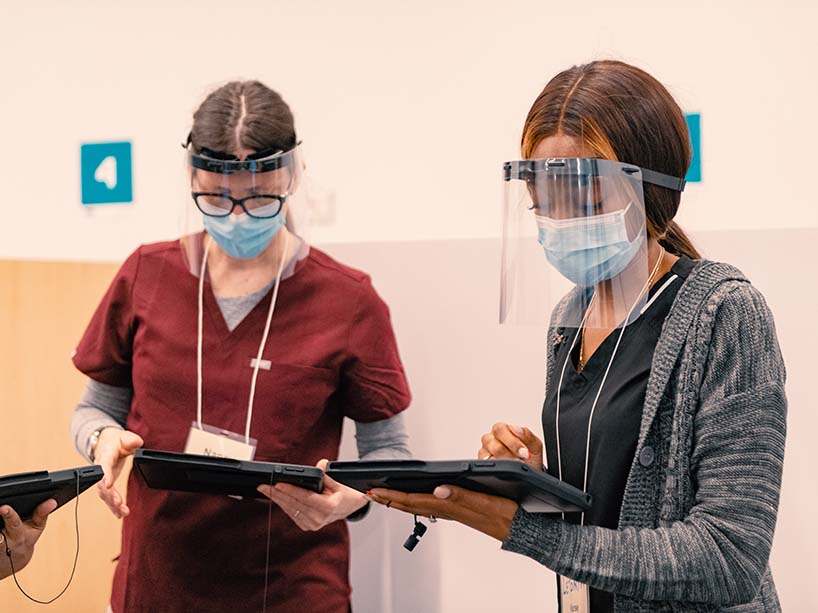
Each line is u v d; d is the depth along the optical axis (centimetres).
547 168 134
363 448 200
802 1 208
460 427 238
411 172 242
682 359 126
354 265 246
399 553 243
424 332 240
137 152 261
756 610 126
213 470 151
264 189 174
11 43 267
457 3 237
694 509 121
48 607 235
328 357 188
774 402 120
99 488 173
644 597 120
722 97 215
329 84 248
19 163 268
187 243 190
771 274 212
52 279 239
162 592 185
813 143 209
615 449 132
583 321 143
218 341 189
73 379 241
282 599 186
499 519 124
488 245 235
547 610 231
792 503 210
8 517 138
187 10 257
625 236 133
